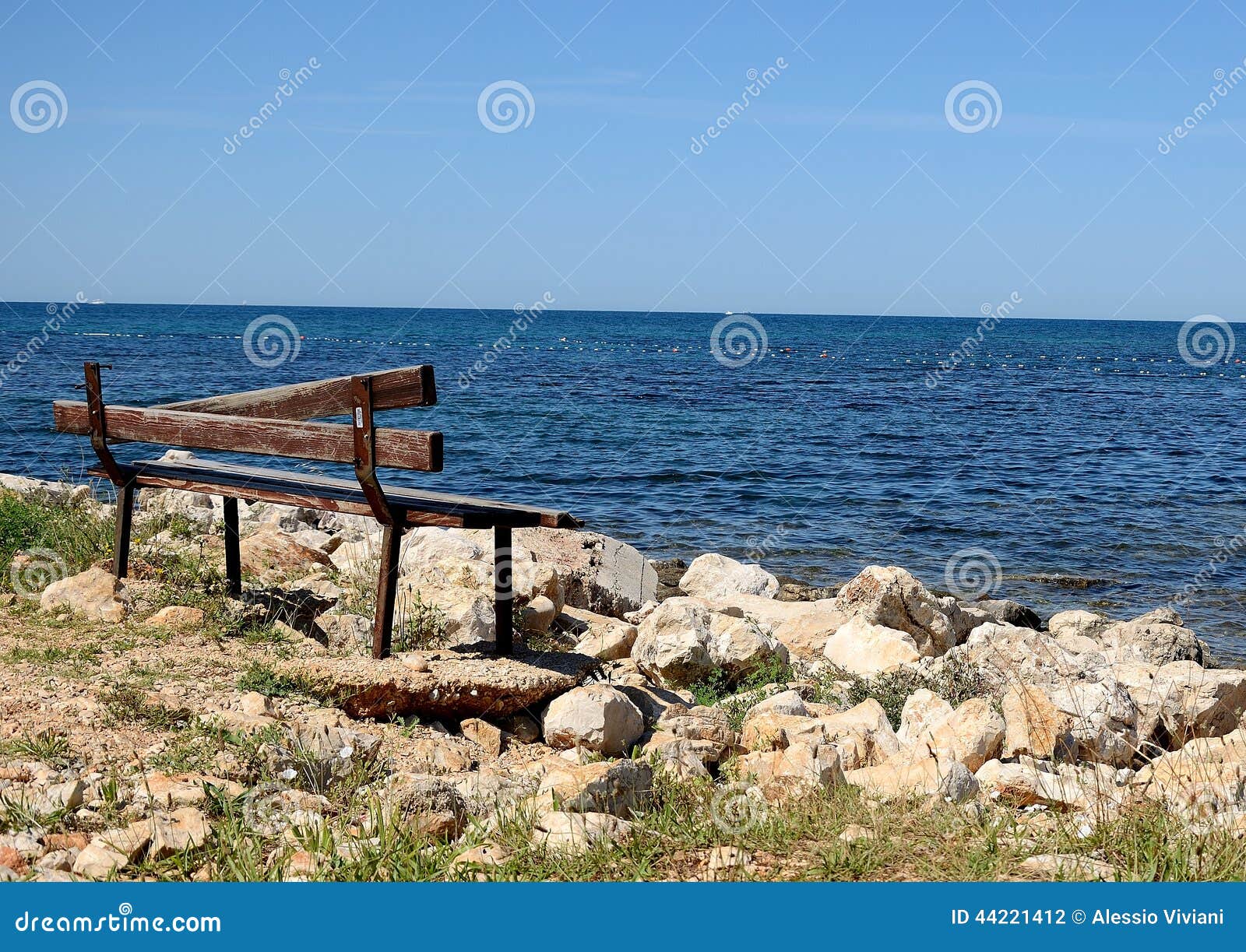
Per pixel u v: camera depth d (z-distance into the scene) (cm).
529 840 423
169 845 392
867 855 413
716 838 436
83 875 372
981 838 437
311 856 394
